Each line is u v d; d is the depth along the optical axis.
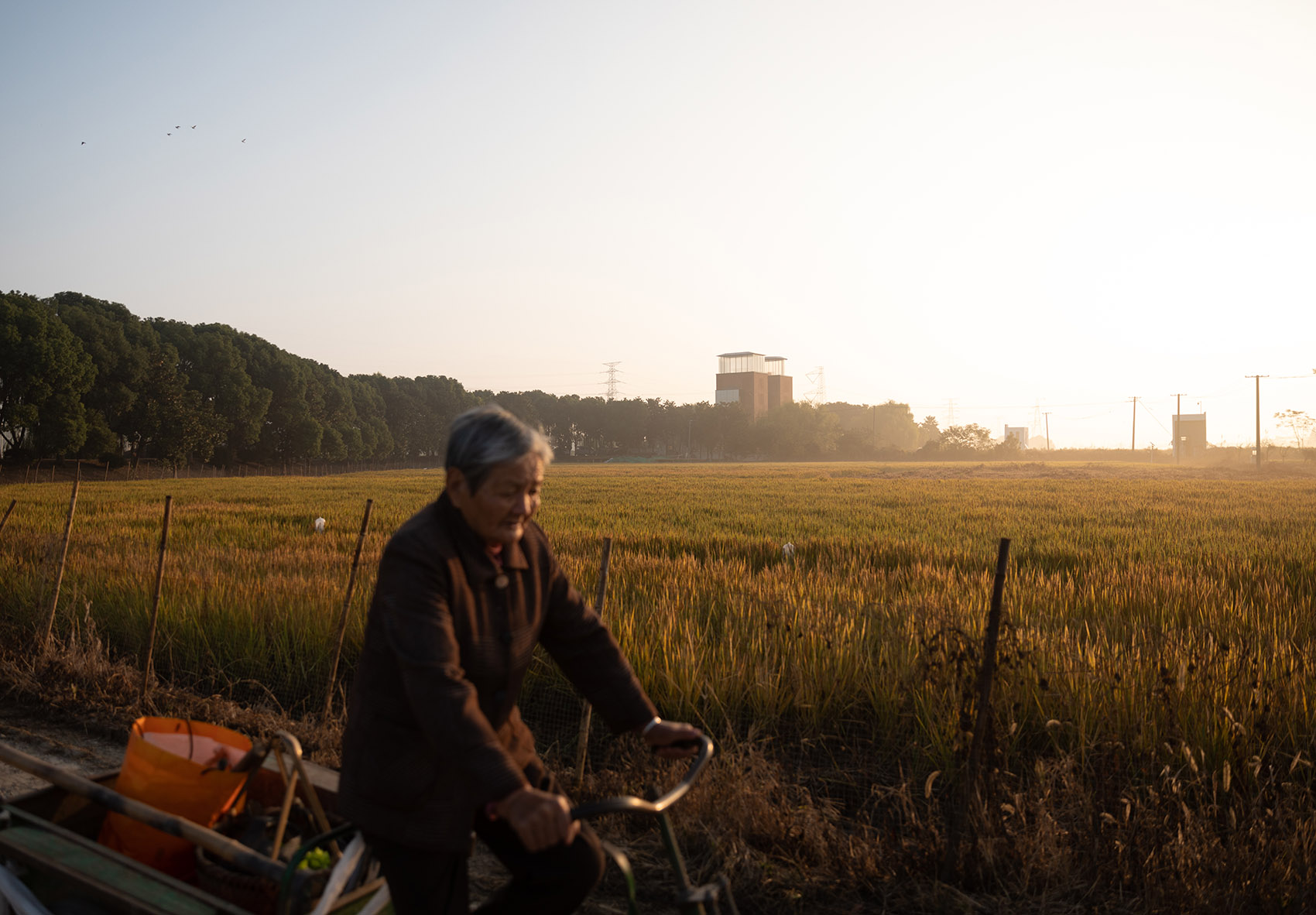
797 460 151.88
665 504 29.44
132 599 8.29
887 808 4.57
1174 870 3.61
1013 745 5.01
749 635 6.90
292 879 2.20
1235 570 11.65
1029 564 12.99
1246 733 4.57
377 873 2.59
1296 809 4.25
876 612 7.83
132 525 18.58
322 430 97.88
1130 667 5.71
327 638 7.08
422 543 2.02
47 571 8.55
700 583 9.57
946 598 8.40
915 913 3.63
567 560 11.12
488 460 2.01
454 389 142.12
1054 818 4.18
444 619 1.97
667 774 4.56
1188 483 46.72
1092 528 19.52
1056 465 90.44
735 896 3.74
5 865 2.70
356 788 2.04
